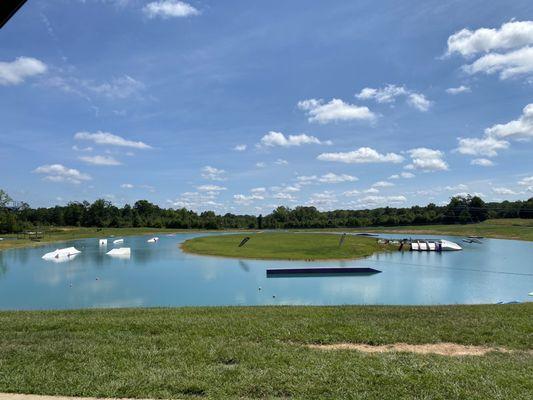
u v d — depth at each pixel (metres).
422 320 10.72
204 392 5.81
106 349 7.80
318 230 115.00
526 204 118.88
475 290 27.11
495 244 71.06
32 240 70.12
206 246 57.78
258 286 28.16
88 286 28.02
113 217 124.31
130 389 5.80
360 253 50.38
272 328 9.62
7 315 12.47
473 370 6.70
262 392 5.82
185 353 7.60
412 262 43.28
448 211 122.50
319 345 8.60
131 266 38.84
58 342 8.38
